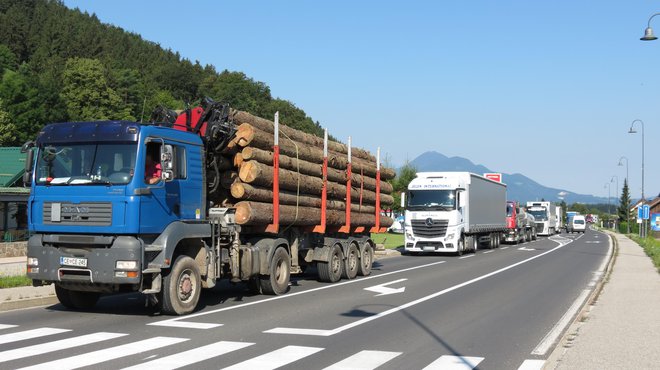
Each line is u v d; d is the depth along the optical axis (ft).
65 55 374.22
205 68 461.78
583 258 97.50
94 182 35.96
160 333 31.65
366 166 66.49
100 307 41.19
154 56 449.48
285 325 34.35
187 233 38.52
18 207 101.04
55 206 36.52
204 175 41.70
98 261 35.12
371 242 67.31
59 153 37.19
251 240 48.70
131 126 36.27
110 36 456.45
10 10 394.32
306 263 57.31
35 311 39.37
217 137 44.93
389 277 63.52
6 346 28.02
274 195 47.98
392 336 31.40
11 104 219.82
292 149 51.19
